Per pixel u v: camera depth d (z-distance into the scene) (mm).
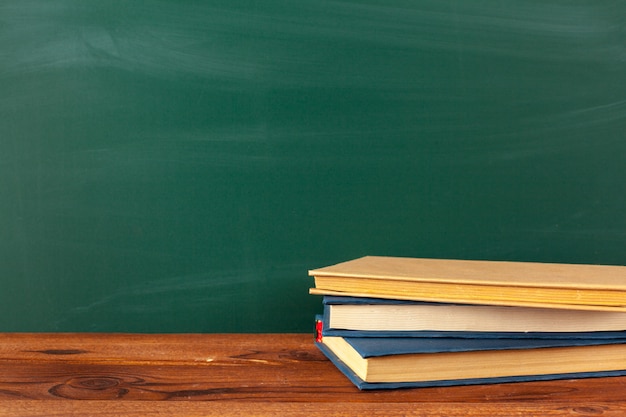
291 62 1039
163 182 1033
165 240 1038
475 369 750
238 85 1034
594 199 1066
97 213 1030
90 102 1021
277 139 1041
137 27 1021
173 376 773
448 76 1059
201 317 1049
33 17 1011
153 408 653
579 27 1071
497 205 1069
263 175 1043
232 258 1047
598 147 1076
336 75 1044
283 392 712
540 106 1070
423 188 1061
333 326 766
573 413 653
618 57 1075
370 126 1052
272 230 1048
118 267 1037
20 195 1021
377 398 692
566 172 1075
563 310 780
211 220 1041
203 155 1035
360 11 1045
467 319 771
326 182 1049
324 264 1055
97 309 1040
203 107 1031
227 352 897
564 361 779
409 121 1056
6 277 1028
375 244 1058
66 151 1021
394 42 1051
